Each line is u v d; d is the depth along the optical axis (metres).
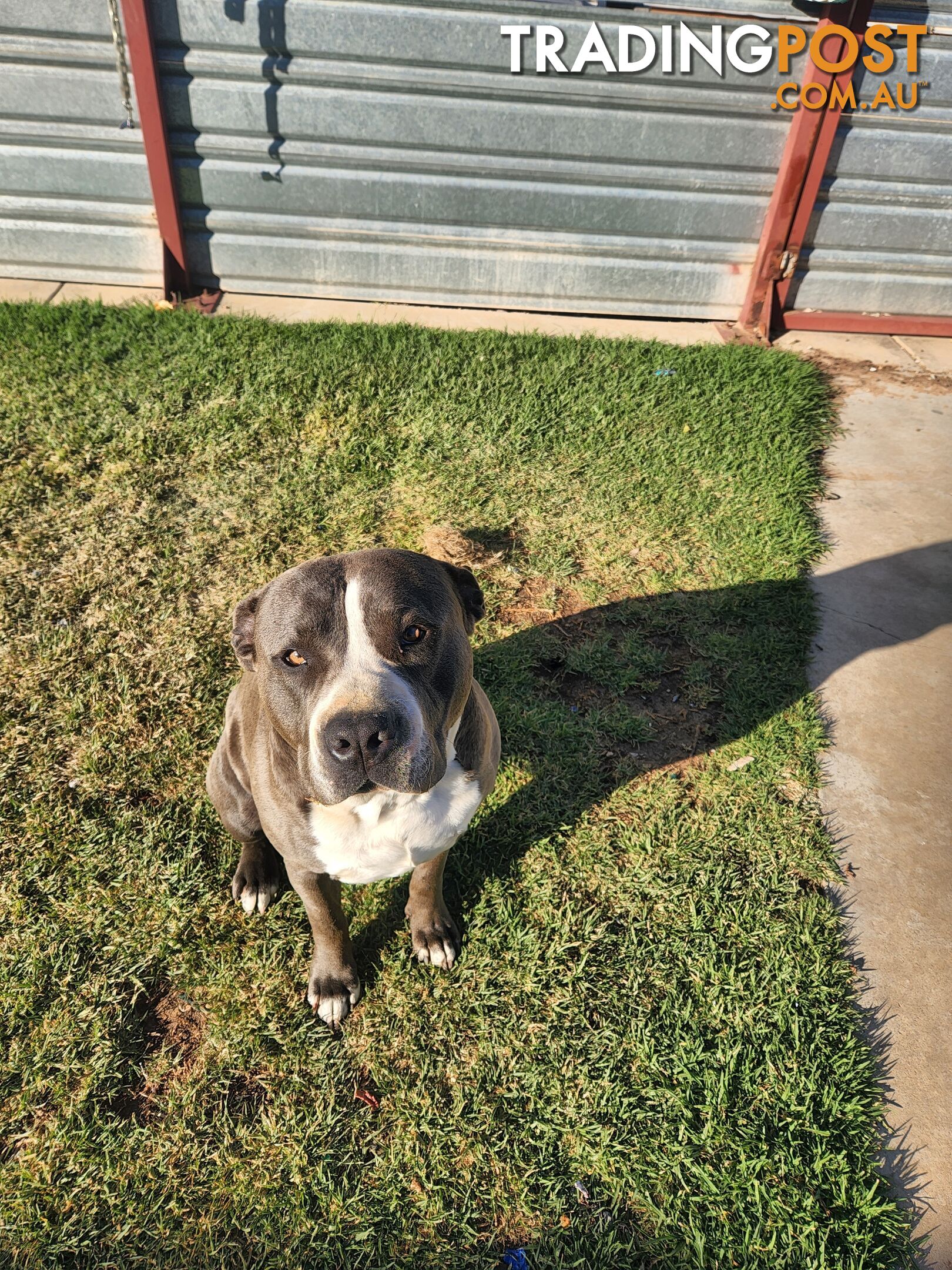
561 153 1.97
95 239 2.11
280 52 1.85
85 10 1.80
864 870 1.01
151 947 0.92
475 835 1.03
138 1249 0.74
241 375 1.76
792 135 1.93
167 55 1.85
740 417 1.74
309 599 0.71
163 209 2.01
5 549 1.36
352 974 0.89
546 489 1.55
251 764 0.82
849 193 2.03
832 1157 0.78
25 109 1.92
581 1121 0.81
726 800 1.08
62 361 1.77
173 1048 0.85
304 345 1.86
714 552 1.43
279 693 0.73
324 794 0.68
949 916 0.97
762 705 1.19
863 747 1.14
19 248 2.13
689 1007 0.88
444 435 1.65
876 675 1.24
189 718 1.14
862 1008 0.89
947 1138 0.80
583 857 1.01
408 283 2.15
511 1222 0.76
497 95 1.90
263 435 1.62
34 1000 0.87
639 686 1.22
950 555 1.45
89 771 1.08
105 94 1.91
